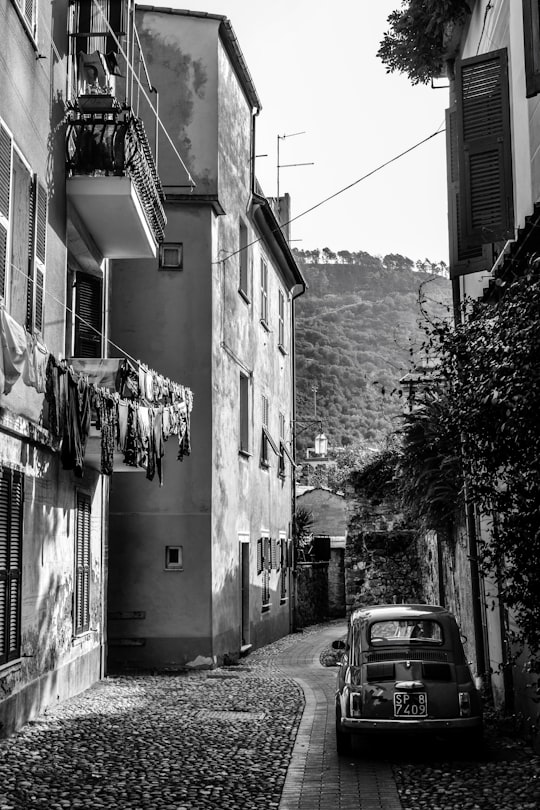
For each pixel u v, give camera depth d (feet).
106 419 38.22
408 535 79.15
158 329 62.75
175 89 64.64
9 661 32.42
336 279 416.67
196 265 63.36
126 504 61.21
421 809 23.47
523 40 29.07
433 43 44.96
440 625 32.58
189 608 60.23
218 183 64.34
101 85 49.03
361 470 81.25
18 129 33.76
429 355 38.63
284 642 83.66
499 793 24.58
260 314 82.43
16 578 33.47
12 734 32.42
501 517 33.45
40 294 36.45
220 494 63.82
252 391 77.71
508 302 25.20
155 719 37.63
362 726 30.53
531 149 30.17
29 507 35.68
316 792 25.62
